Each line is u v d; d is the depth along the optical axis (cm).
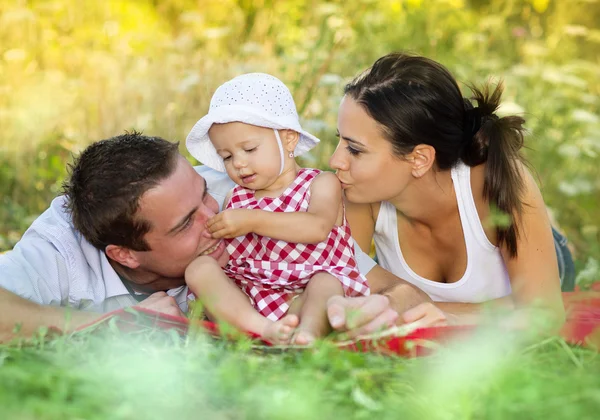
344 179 289
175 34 727
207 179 318
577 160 534
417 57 288
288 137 292
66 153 518
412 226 316
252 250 286
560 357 223
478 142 288
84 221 277
